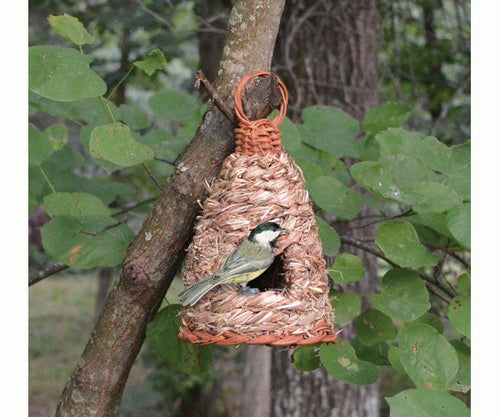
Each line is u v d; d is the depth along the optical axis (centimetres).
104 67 1188
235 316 473
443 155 617
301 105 994
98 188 736
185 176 539
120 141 535
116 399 586
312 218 522
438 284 660
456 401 484
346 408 992
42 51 548
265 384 1526
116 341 570
